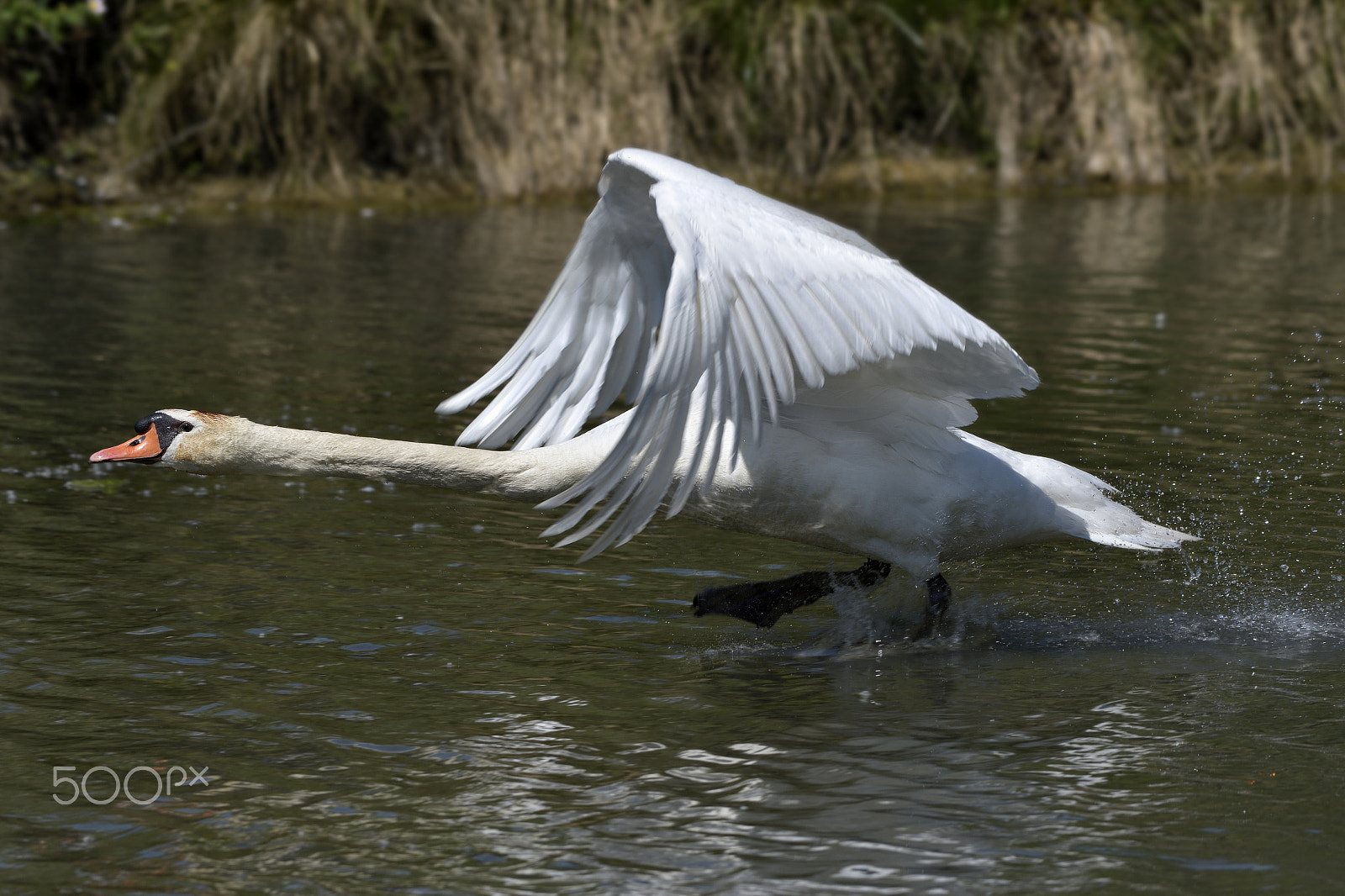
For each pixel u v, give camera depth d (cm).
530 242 2505
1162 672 868
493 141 3038
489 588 1004
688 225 698
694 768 730
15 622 908
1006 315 1897
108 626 909
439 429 1357
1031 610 988
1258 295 2045
